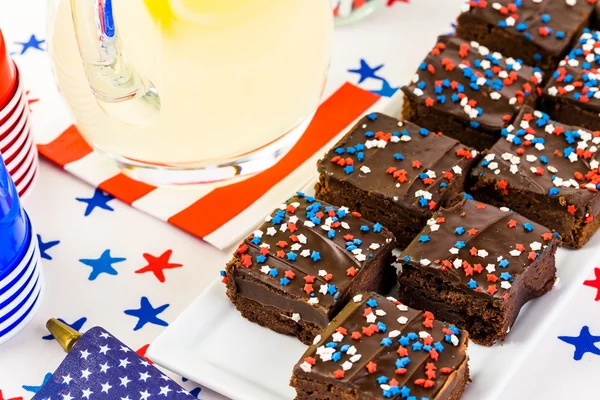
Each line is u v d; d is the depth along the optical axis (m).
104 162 0.60
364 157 0.57
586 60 0.62
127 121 0.52
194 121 0.52
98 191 0.59
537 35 0.63
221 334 0.53
